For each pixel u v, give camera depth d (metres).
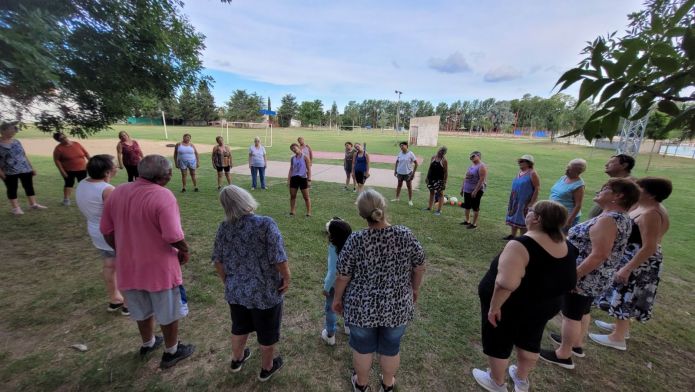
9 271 4.19
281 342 3.10
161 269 2.46
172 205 2.44
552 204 2.09
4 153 6.10
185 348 2.84
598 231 2.43
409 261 2.15
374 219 2.03
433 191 7.80
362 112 121.56
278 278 2.42
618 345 3.18
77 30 4.08
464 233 6.45
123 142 8.10
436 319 3.58
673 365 2.99
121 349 2.89
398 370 2.80
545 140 55.56
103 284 3.95
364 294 2.13
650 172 17.58
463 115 113.62
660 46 0.75
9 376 2.54
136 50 4.88
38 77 2.66
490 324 2.37
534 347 2.31
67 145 6.92
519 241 2.10
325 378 2.68
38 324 3.18
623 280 2.80
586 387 2.69
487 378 2.65
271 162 15.49
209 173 12.12
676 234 7.20
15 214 6.34
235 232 2.28
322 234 6.04
